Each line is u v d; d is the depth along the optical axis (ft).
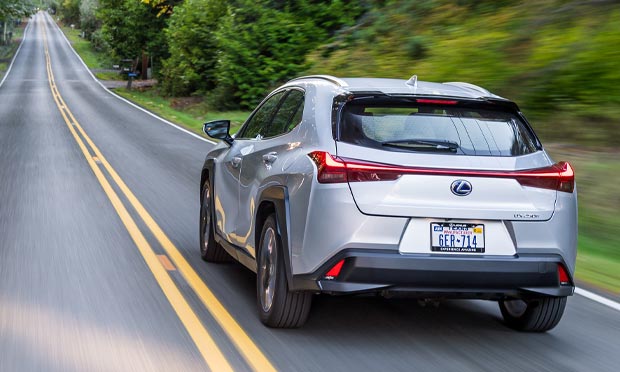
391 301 21.56
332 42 100.58
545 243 16.94
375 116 17.31
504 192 16.71
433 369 15.88
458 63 65.21
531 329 18.97
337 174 16.40
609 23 57.52
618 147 44.04
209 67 139.33
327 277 16.52
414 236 16.37
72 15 621.31
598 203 35.19
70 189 40.91
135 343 16.90
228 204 22.66
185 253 26.63
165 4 186.91
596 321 20.43
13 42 447.42
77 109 121.60
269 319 18.28
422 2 89.51
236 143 23.22
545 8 66.03
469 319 20.12
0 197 37.76
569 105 50.24
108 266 24.26
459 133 17.28
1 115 104.88
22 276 22.77
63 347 16.53
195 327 18.21
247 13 107.96
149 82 223.51
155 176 47.80
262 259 19.04
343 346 17.22
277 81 106.73
